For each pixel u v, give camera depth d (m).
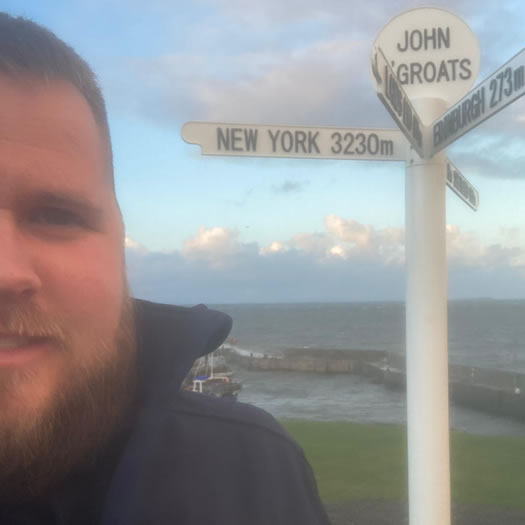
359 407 33.88
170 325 1.27
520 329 114.69
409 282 3.62
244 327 138.00
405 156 3.68
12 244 0.86
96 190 0.99
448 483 3.53
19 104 0.88
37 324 0.87
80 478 1.10
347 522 6.17
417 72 3.70
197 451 1.33
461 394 33.62
